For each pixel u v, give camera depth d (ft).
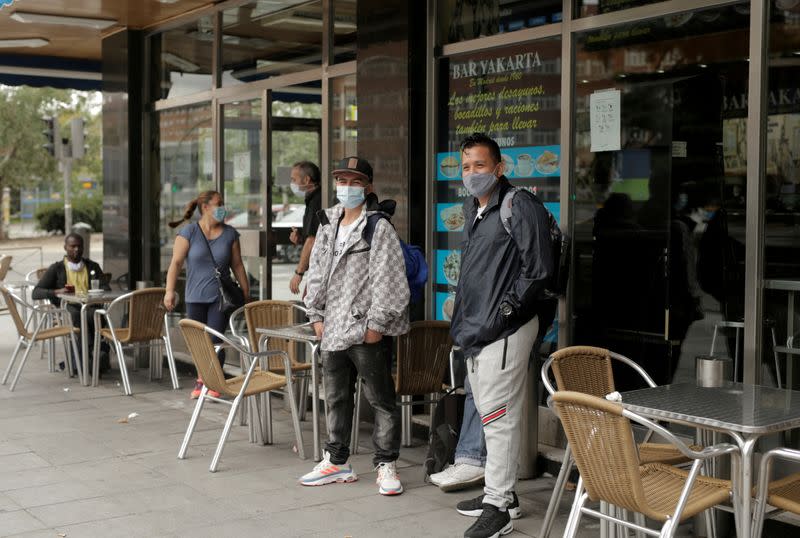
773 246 14.69
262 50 26.58
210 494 16.61
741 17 16.15
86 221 139.23
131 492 16.74
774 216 14.70
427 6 20.65
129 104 32.04
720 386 13.03
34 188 139.85
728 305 17.11
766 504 11.37
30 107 125.90
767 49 14.60
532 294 13.88
